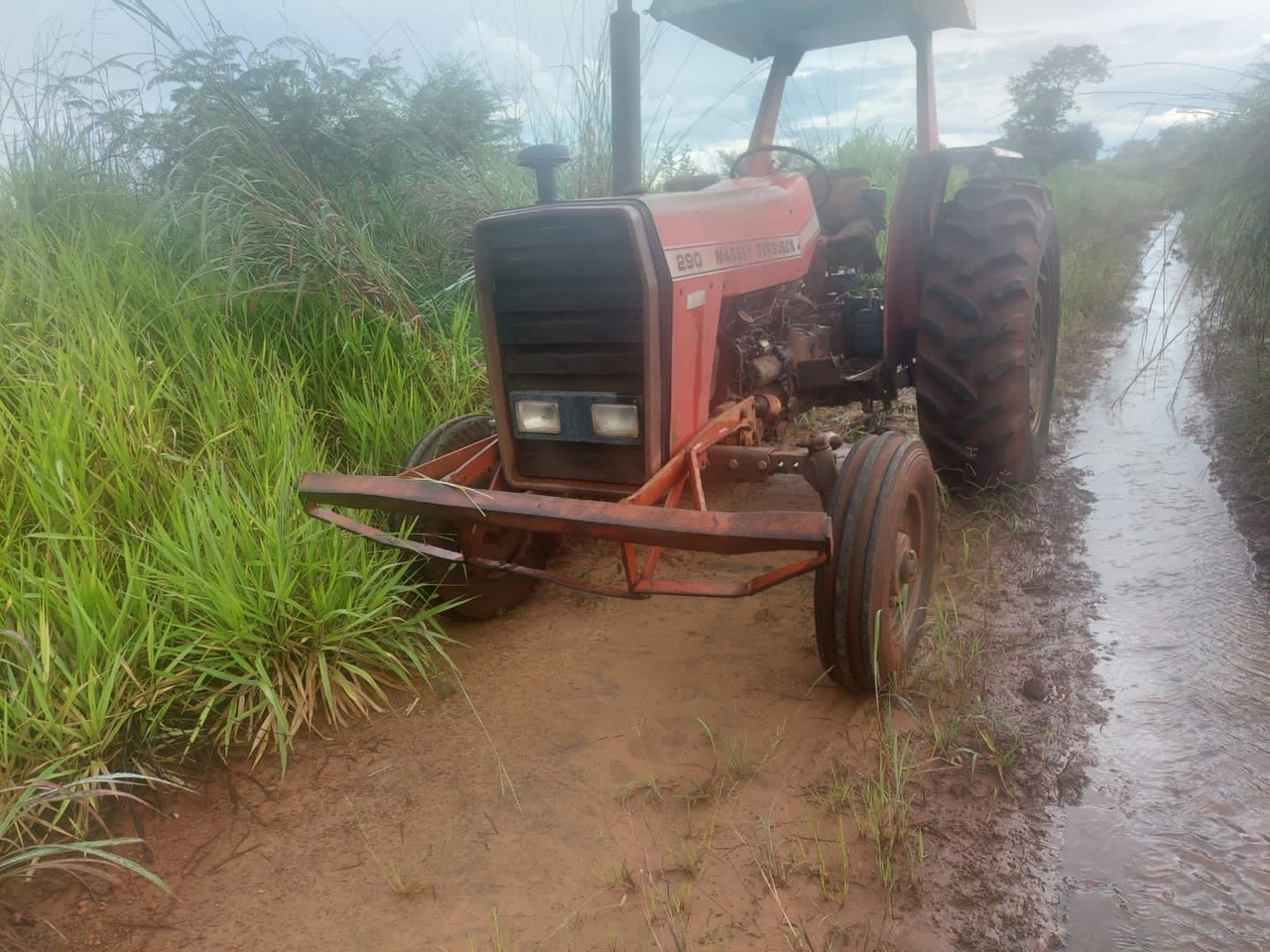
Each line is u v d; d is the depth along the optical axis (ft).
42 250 12.12
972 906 6.04
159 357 10.99
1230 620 9.29
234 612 8.21
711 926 6.00
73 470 8.99
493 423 10.68
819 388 12.06
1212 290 16.53
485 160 17.78
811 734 8.08
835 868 6.47
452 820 7.23
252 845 7.04
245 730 8.40
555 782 7.62
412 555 9.67
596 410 8.67
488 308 8.95
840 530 7.76
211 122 13.70
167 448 10.28
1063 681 8.54
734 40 13.51
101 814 7.32
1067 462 14.29
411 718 8.73
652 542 7.26
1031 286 11.50
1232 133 14.32
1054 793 7.08
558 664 9.58
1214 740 7.51
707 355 8.98
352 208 14.94
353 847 6.98
